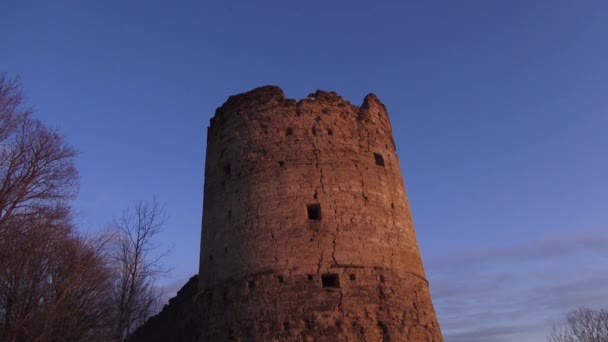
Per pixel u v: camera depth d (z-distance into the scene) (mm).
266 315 18328
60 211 25391
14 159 23562
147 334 31312
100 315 27422
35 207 24109
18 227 22953
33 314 21969
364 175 21531
